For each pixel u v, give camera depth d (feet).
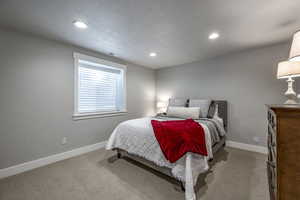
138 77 13.08
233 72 9.84
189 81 12.32
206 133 6.25
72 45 8.34
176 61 11.83
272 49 8.36
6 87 6.17
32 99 6.90
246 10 4.99
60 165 7.19
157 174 6.31
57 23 5.93
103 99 10.51
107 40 7.69
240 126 9.55
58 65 7.81
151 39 7.54
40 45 7.17
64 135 8.07
